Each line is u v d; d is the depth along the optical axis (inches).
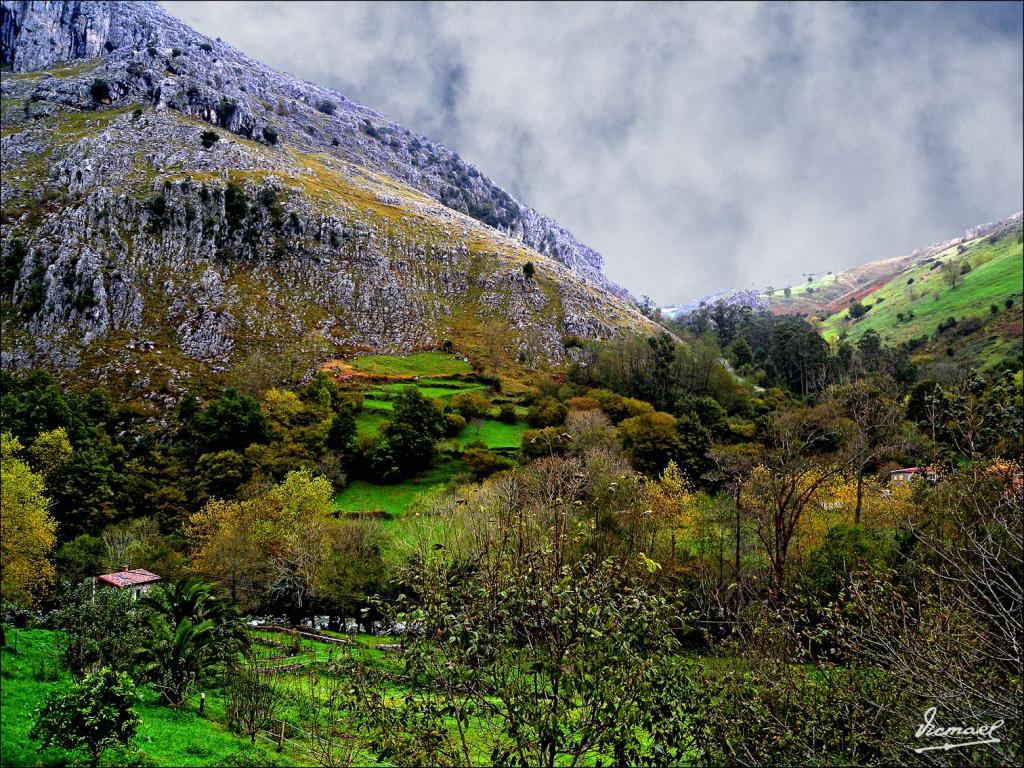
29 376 3895.2
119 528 2568.9
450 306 6328.7
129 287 4822.8
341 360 5088.6
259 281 5590.6
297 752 870.4
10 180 5669.3
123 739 722.8
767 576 1551.4
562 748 443.8
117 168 6048.2
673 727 466.3
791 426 2677.2
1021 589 386.6
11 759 653.9
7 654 1029.8
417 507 2672.2
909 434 2655.0
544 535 512.1
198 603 1254.9
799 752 508.4
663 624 462.0
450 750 462.6
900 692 494.9
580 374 5004.9
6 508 1733.5
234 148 7003.0
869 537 1647.4
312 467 3181.6
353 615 2063.2
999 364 4451.3
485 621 449.1
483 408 4143.7
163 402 4045.3
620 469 2381.9
